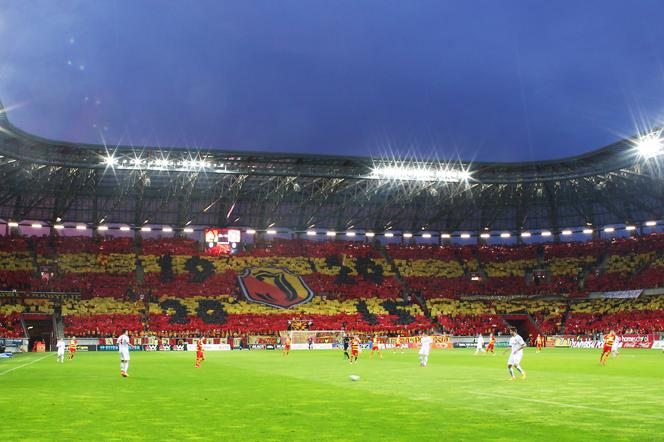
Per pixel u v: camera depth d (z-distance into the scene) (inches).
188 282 3705.7
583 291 3799.2
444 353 2623.0
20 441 577.0
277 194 3754.9
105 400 898.1
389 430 631.2
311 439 585.9
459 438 584.4
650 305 3440.0
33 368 1643.7
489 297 3912.4
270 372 1488.7
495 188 3841.0
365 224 4156.0
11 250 3563.0
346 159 3257.9
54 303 3321.9
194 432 624.7
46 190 3422.7
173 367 1695.4
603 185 3676.2
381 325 3567.9
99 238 3860.7
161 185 3531.0
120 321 3275.1
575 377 1272.1
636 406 799.7
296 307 3639.3
